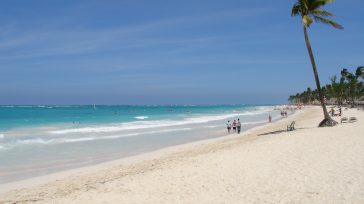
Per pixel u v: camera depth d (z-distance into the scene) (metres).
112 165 17.59
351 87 105.94
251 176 12.09
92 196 10.89
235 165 14.04
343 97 120.75
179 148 23.52
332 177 11.20
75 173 15.73
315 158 14.18
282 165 13.40
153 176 13.18
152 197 10.43
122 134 33.59
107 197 10.68
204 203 9.57
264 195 9.90
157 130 38.28
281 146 17.89
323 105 28.52
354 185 10.20
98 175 14.88
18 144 25.55
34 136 31.02
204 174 12.90
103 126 43.50
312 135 21.48
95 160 19.44
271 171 12.59
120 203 9.98
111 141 28.12
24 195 11.84
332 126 27.58
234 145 21.36
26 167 17.30
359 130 22.83
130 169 15.88
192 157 17.33
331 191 9.82
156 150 23.25
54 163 18.44
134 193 10.97
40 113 88.69
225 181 11.71
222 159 15.58
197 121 55.84
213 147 22.05
